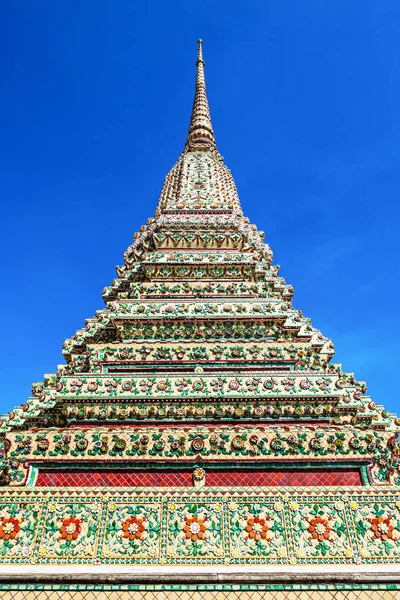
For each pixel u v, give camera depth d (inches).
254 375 399.5
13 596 280.2
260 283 535.2
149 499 313.9
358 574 286.7
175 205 657.6
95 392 385.7
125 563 291.6
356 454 345.1
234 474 341.7
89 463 339.6
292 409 386.9
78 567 289.3
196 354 443.5
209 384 392.5
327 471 342.6
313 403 390.0
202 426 376.5
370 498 317.4
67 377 394.0
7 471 336.5
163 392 386.6
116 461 339.6
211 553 296.0
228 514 309.7
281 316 477.4
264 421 384.5
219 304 487.8
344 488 322.0
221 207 655.1
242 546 298.7
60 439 346.9
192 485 334.0
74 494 314.8
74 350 534.0
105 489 318.3
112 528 303.6
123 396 383.2
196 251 595.8
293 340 479.2
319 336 534.6
